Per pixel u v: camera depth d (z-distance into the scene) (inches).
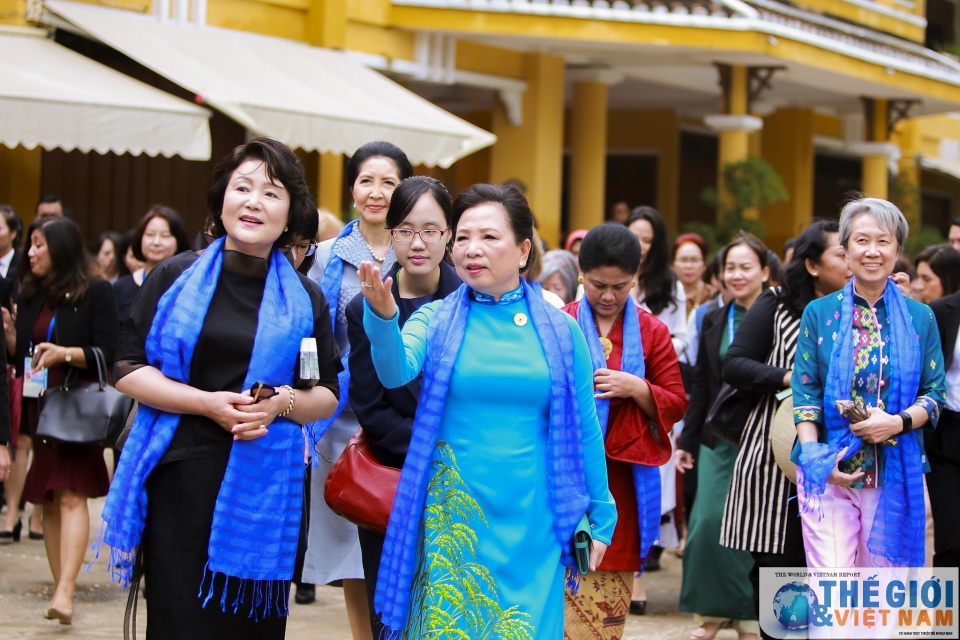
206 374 156.6
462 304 158.6
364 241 213.2
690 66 684.1
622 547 202.2
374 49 579.2
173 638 154.4
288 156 160.9
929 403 194.1
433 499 154.3
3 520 357.4
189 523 154.5
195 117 418.0
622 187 876.0
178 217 336.5
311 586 281.3
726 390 231.5
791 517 216.7
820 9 805.9
